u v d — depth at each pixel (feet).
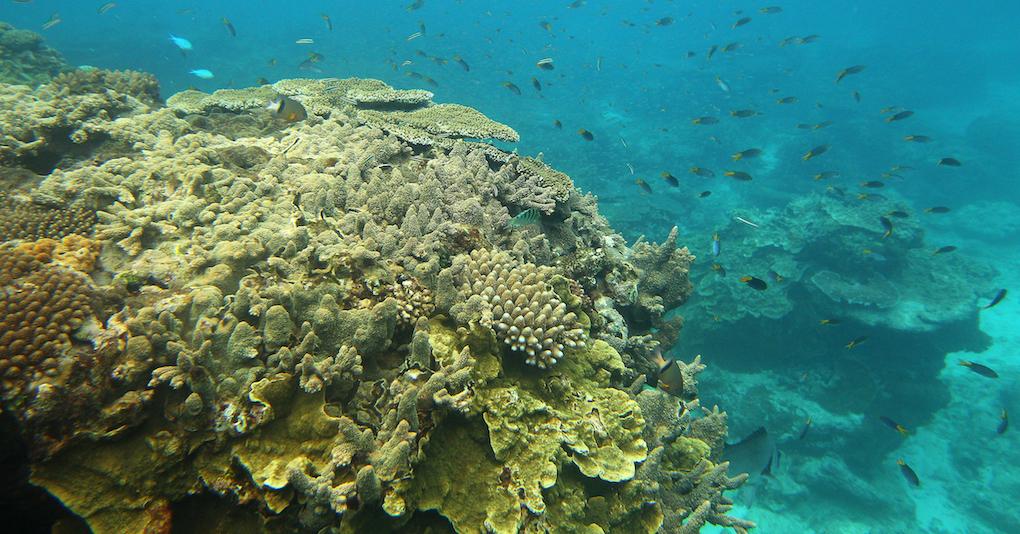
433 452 9.49
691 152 86.58
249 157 16.94
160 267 10.77
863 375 41.55
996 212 73.00
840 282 42.29
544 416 11.36
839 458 39.99
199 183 14.21
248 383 8.57
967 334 42.11
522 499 9.69
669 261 22.40
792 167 81.87
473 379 10.48
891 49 150.10
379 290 11.30
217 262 10.90
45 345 7.73
